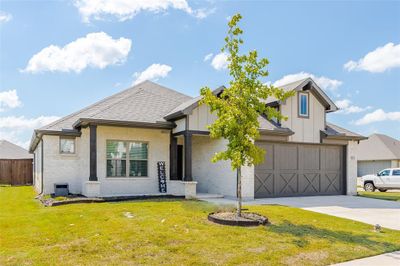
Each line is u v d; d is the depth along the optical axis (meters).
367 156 35.47
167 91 19.09
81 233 7.40
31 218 9.13
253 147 8.97
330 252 6.56
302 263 5.89
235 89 9.03
